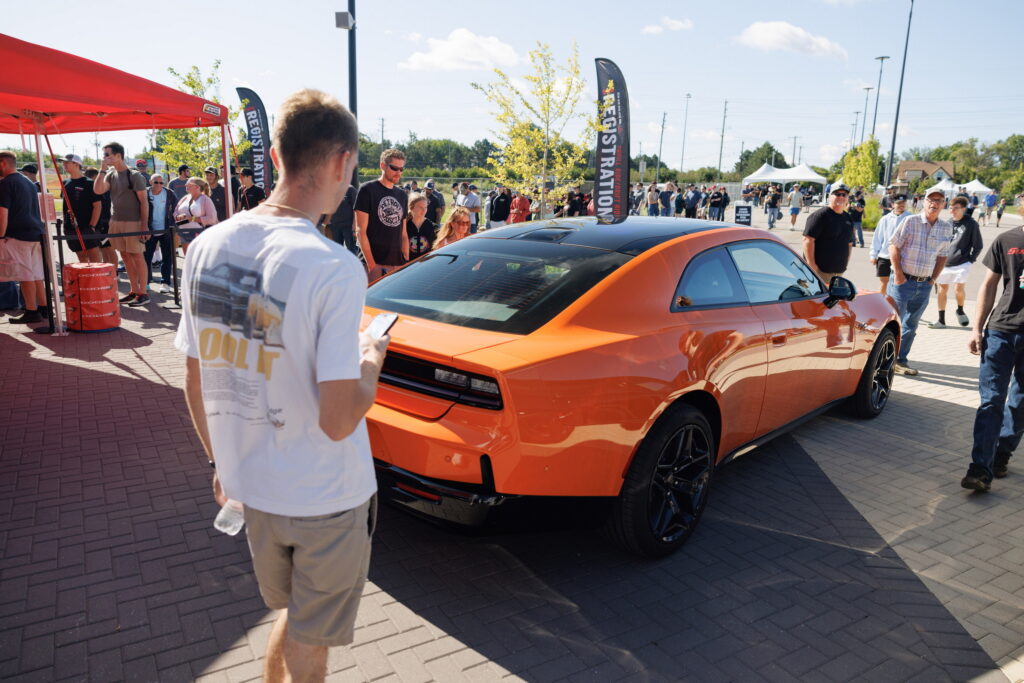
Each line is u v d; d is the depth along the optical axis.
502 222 15.88
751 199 45.00
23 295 7.46
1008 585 3.08
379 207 6.01
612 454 2.79
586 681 2.38
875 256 8.88
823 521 3.63
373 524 1.76
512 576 3.01
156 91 6.30
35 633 2.51
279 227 1.50
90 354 6.32
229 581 2.87
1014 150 130.00
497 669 2.42
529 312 2.91
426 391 2.65
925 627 2.76
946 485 4.15
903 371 6.65
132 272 8.80
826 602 2.90
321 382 1.44
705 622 2.73
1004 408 4.20
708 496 3.60
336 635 1.71
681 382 3.02
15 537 3.16
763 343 3.61
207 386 1.57
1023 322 3.86
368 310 3.14
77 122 7.93
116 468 3.91
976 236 8.80
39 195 7.10
